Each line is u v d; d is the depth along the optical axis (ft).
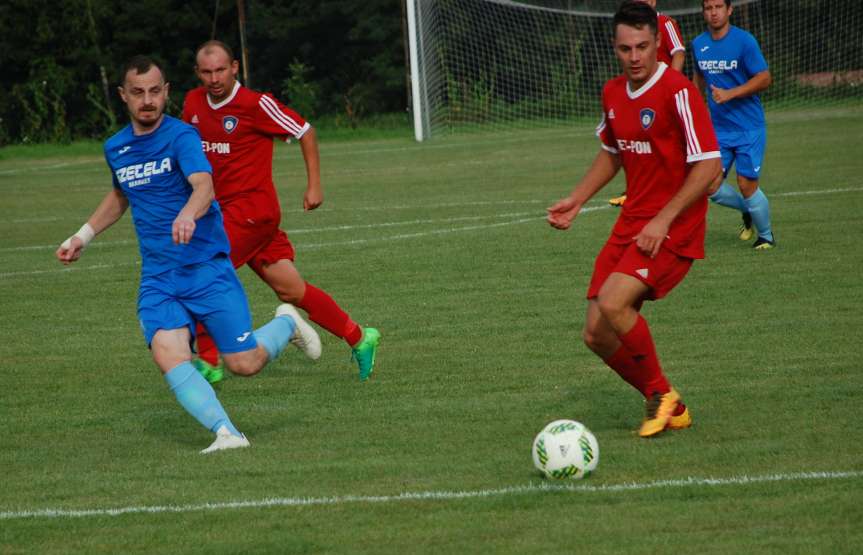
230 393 71.15
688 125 55.72
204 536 45.21
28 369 79.36
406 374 74.13
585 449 50.60
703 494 47.98
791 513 45.27
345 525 45.93
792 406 61.93
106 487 52.49
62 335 90.48
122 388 73.82
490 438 58.65
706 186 55.52
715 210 146.51
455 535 44.34
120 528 46.55
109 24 370.32
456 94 327.06
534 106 331.98
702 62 117.91
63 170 263.29
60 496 51.34
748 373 69.56
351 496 49.60
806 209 138.31
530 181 190.80
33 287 112.78
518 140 283.59
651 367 57.47
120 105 367.45
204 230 59.93
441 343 82.38
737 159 114.01
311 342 71.82
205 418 58.44
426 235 135.64
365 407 66.44
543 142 272.51
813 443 54.75
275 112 74.74
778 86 325.21
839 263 104.37
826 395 63.77
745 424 58.80
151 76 57.21
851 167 178.50
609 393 67.31
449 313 92.53
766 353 74.38
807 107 320.70
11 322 95.91
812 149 208.64
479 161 232.94
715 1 115.34
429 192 182.80
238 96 74.08
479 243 127.54
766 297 91.76
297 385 72.84
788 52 326.24
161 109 58.13
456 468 53.42
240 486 51.72
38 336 90.22
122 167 58.70
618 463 52.90
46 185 226.99
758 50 113.80
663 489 48.80
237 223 73.92
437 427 61.26
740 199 116.67
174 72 380.78
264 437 60.64
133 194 59.00
